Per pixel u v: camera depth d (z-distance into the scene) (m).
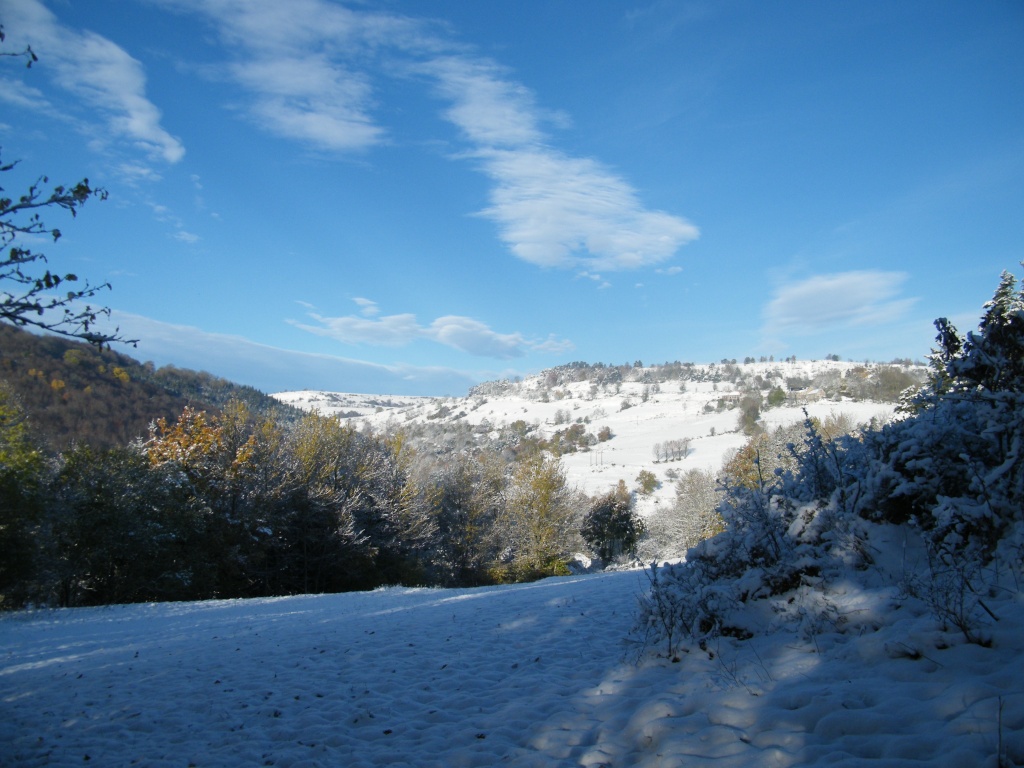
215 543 29.58
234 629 12.62
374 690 6.51
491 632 8.77
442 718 5.48
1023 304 6.28
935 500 5.84
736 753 3.72
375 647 8.58
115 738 5.75
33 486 23.20
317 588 35.38
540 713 5.25
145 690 7.43
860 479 6.62
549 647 7.37
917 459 5.98
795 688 4.36
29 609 21.53
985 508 5.12
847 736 3.62
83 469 25.00
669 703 4.69
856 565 5.82
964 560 4.99
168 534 26.19
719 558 6.72
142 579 25.95
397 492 40.16
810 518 6.41
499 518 45.41
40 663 10.34
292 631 11.23
